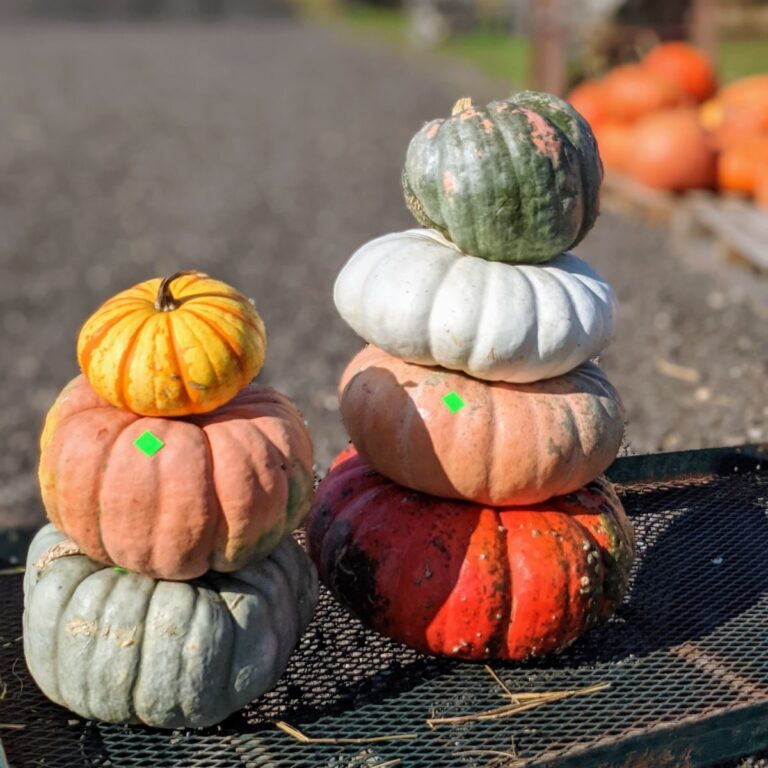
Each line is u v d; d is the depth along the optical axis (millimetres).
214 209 4422
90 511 1279
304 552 1423
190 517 1272
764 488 1749
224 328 1283
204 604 1312
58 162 5375
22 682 1422
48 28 12367
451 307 1350
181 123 6414
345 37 11195
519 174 1352
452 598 1391
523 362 1361
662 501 1724
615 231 3592
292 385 2541
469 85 7355
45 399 2643
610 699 1386
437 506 1432
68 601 1318
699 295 2914
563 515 1433
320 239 3943
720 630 1491
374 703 1385
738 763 1397
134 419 1296
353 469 1523
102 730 1343
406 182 1417
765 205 3357
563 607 1396
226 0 15750
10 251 3869
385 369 1435
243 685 1322
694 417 2168
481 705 1378
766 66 6047
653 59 4262
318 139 5824
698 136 3674
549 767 1285
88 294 3408
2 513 2102
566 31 4809
